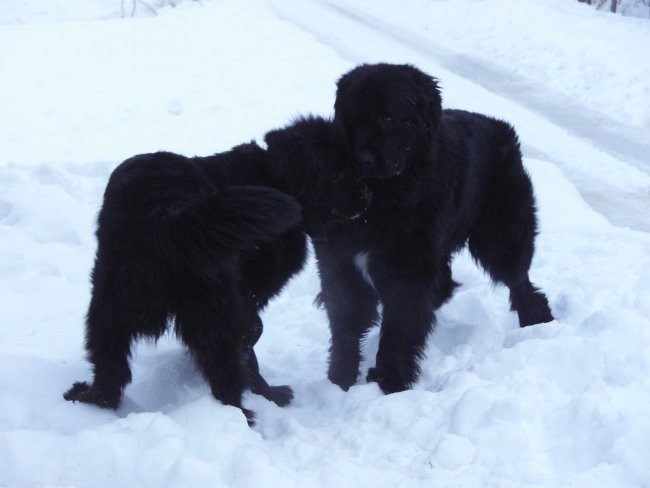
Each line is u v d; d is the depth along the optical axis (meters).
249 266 4.30
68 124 8.46
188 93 9.57
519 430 3.90
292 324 5.01
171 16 14.34
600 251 5.53
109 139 7.86
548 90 10.00
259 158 4.45
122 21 13.98
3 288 4.98
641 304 4.57
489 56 11.62
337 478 3.81
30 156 7.16
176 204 4.07
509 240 4.93
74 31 13.19
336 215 4.45
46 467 3.79
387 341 4.54
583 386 4.14
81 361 4.38
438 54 11.71
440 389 4.32
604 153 7.84
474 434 3.93
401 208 4.43
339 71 10.19
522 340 4.63
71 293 4.97
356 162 4.41
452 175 4.57
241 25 13.12
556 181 6.64
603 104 9.43
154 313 4.08
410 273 4.50
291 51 11.28
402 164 4.39
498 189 4.90
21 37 12.70
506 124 4.97
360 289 4.62
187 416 3.97
